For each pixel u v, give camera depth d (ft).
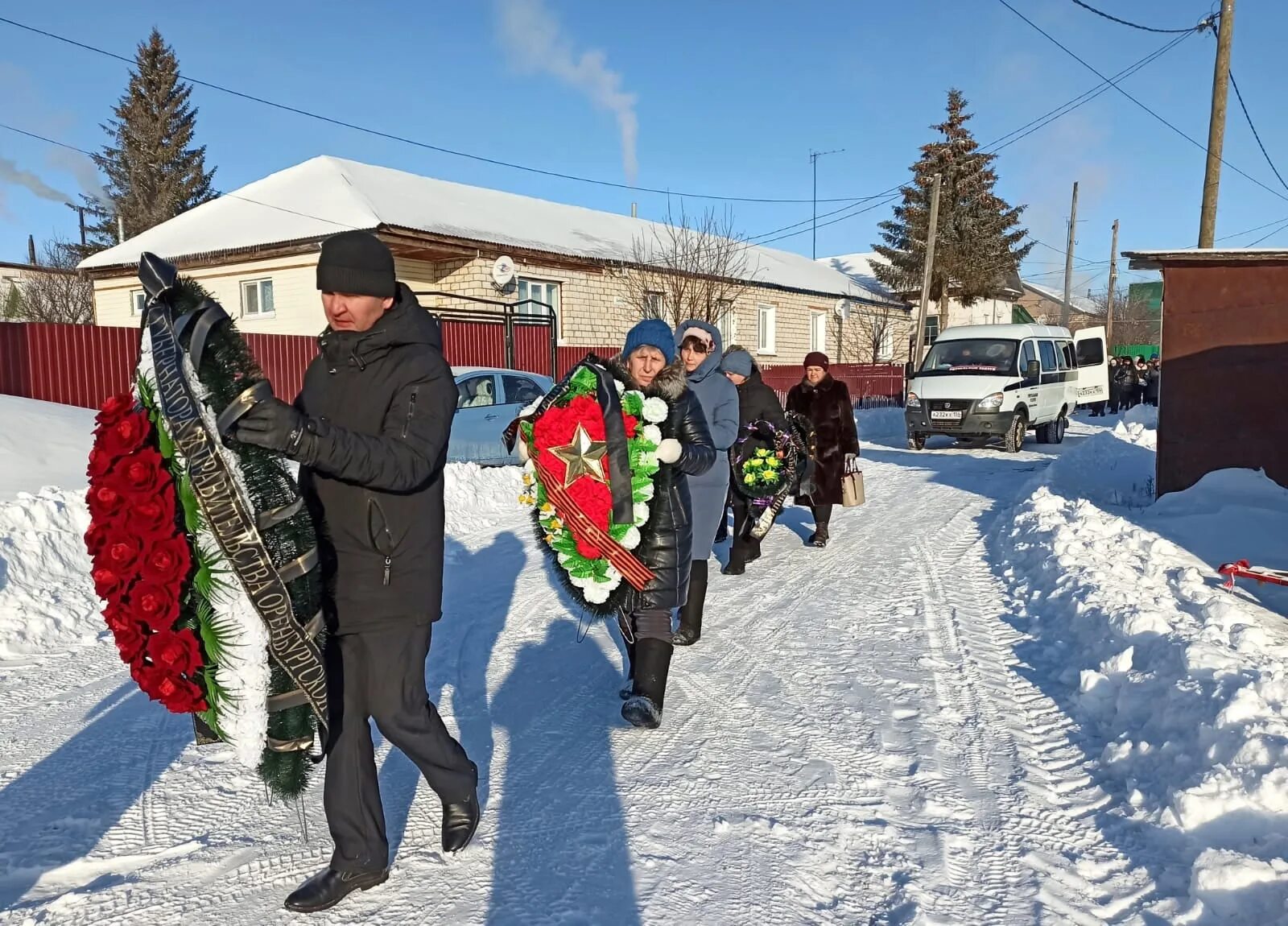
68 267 122.52
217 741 9.00
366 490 8.91
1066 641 17.95
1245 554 23.39
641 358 13.75
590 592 13.46
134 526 7.80
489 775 12.41
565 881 9.78
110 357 43.98
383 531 8.94
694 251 80.07
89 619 19.97
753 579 24.32
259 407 7.50
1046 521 27.30
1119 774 12.21
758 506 24.35
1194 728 12.23
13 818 11.25
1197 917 8.86
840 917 9.17
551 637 18.90
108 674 16.84
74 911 9.23
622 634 14.89
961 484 43.47
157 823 11.15
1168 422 31.45
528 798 11.69
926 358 64.95
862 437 75.77
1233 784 10.64
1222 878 9.07
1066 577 21.24
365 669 9.20
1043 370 64.49
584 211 94.02
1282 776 10.39
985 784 12.10
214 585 7.97
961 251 140.67
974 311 154.61
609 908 9.27
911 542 29.53
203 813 11.41
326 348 9.04
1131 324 221.05
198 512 7.86
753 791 11.93
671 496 13.60
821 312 109.91
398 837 10.68
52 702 15.35
